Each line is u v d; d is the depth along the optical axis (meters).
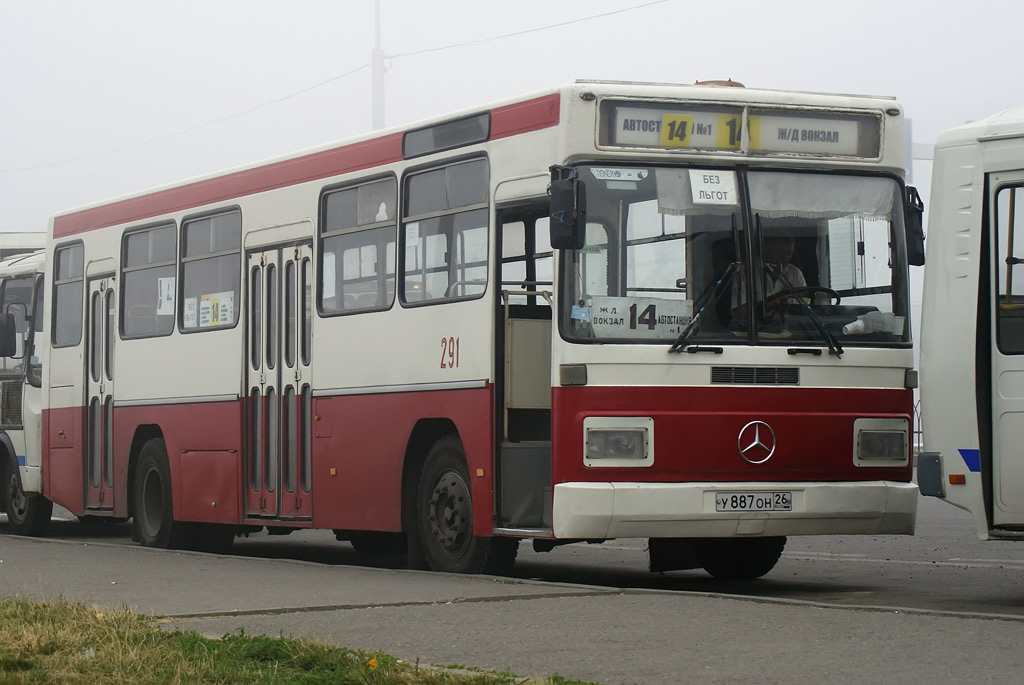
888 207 12.34
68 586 11.74
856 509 11.79
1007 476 10.55
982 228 10.70
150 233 17.61
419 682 7.11
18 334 20.30
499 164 12.43
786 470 11.69
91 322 18.61
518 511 12.23
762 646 8.22
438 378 13.02
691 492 11.43
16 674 7.41
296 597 10.70
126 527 22.50
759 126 12.05
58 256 19.44
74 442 18.77
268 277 15.52
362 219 14.23
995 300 10.64
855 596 11.80
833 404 11.86
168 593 11.12
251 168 15.92
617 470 11.40
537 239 12.43
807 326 11.89
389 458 13.64
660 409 11.49
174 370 16.92
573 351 11.45
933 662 7.67
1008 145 10.60
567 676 7.47
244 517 15.72
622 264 11.61
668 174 11.81
